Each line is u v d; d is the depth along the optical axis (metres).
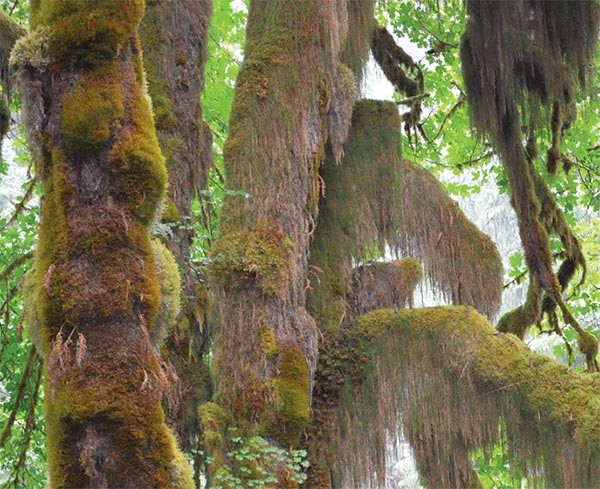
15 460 11.13
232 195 8.10
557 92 11.34
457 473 8.45
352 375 8.68
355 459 8.52
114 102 5.08
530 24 11.20
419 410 8.49
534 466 8.07
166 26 8.73
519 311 11.65
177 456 4.93
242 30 14.16
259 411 7.67
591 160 14.15
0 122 8.86
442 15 14.54
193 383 8.09
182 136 8.61
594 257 14.58
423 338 8.62
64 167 5.03
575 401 7.91
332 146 8.88
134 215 5.04
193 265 8.34
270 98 8.39
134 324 4.91
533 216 11.42
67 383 4.78
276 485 7.35
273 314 7.88
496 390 8.26
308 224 8.38
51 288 4.88
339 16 8.80
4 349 10.46
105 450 4.75
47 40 5.12
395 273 9.33
